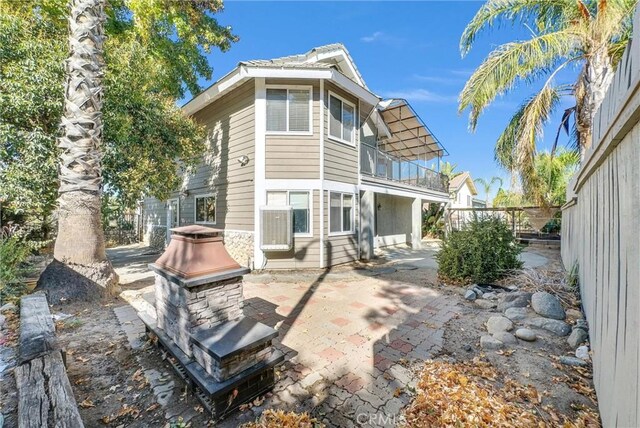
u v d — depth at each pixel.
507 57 6.22
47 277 4.65
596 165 2.99
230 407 2.25
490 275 5.88
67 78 4.90
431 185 14.65
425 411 2.32
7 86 5.34
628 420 1.62
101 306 4.57
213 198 9.48
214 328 2.54
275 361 2.49
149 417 2.23
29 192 5.73
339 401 2.44
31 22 5.88
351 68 9.64
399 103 10.79
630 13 5.56
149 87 7.40
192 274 2.47
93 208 4.98
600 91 5.86
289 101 7.95
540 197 7.20
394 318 4.31
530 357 3.13
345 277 6.96
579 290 4.71
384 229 13.68
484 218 6.60
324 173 8.12
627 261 1.84
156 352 3.13
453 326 4.01
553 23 6.77
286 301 5.12
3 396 2.38
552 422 2.19
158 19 9.89
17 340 3.33
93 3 4.95
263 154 7.83
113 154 6.54
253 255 7.87
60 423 1.68
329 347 3.39
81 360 2.99
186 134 8.08
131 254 11.21
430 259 9.79
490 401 2.41
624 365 1.76
